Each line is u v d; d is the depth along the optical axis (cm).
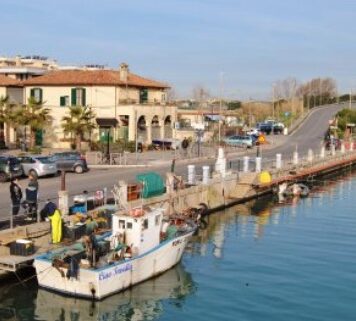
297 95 16862
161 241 2705
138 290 2480
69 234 2680
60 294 2339
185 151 6456
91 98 6869
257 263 2922
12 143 6675
